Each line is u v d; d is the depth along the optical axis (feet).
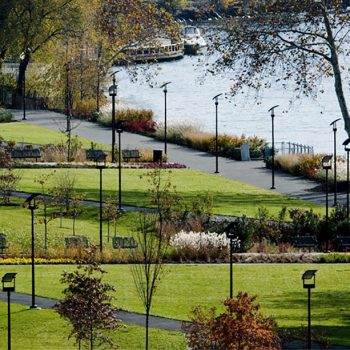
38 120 567.18
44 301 257.14
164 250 302.25
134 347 225.15
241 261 307.58
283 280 284.82
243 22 414.62
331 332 235.40
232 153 479.41
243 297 197.88
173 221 337.11
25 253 307.17
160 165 429.79
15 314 245.65
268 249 321.93
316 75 440.04
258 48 412.16
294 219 339.98
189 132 513.86
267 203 384.88
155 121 554.87
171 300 261.24
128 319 242.37
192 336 199.11
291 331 231.50
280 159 451.53
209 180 427.74
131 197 378.73
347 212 346.13
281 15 410.93
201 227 333.83
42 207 357.82
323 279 286.87
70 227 337.93
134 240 305.12
